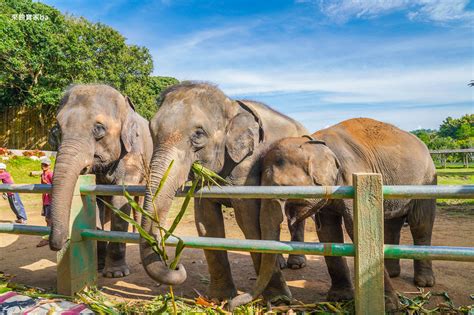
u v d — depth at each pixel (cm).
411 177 386
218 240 250
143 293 335
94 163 413
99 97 427
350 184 323
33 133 2669
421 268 358
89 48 2427
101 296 304
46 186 306
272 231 267
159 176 256
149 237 211
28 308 254
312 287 359
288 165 268
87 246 308
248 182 319
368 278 219
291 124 400
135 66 2591
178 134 273
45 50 2378
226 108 310
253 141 312
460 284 362
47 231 305
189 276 392
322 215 335
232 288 323
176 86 312
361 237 219
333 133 354
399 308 260
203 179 258
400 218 408
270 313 263
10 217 886
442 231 645
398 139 393
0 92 2558
